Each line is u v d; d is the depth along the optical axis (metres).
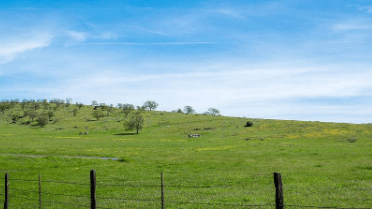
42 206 23.09
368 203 20.28
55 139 116.56
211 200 22.61
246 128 144.75
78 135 148.00
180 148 85.12
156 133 153.38
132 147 88.94
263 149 75.00
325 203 20.62
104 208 21.28
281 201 12.16
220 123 168.88
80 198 25.62
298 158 53.84
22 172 41.00
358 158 50.47
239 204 20.89
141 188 29.25
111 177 36.62
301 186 27.75
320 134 107.75
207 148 83.69
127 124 161.38
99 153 70.75
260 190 26.30
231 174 36.53
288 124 142.75
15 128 184.62
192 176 35.88
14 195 27.48
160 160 55.84
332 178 31.67
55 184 32.44
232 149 78.19
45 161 54.19
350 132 106.81
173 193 26.02
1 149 77.12
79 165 49.88
